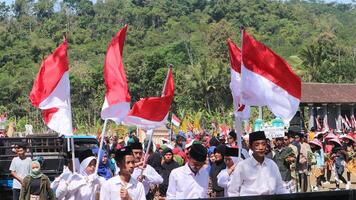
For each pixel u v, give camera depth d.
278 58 10.47
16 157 17.08
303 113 58.47
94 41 146.62
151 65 85.50
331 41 121.06
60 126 12.25
